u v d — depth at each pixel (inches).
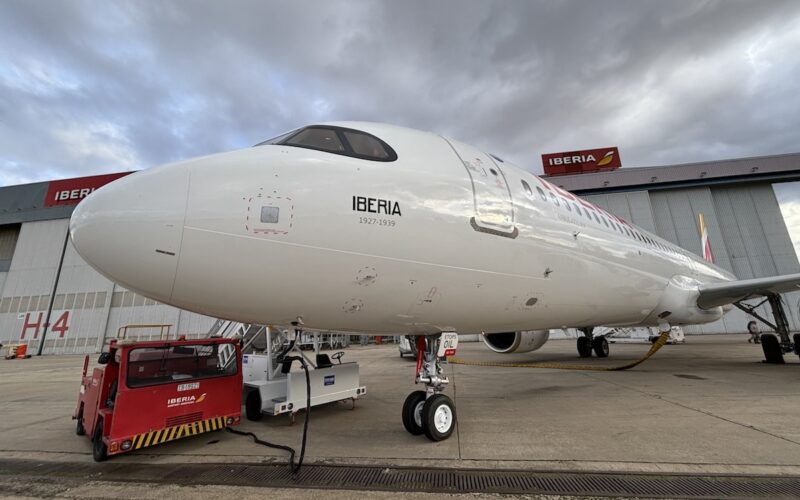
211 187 129.1
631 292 297.9
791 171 1243.8
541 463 148.5
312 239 134.9
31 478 151.3
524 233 195.8
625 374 390.6
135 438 169.8
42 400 344.8
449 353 202.2
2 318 1325.0
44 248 1395.2
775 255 1211.2
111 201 124.9
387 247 149.1
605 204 1330.0
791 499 113.9
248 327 322.3
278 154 145.6
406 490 128.0
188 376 198.5
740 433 179.9
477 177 188.2
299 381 235.5
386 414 249.0
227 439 198.4
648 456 152.9
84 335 1261.1
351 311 158.4
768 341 446.0
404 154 172.2
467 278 173.6
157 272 122.9
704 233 863.1
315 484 135.5
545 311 228.8
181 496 129.4
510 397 285.6
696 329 1246.9
